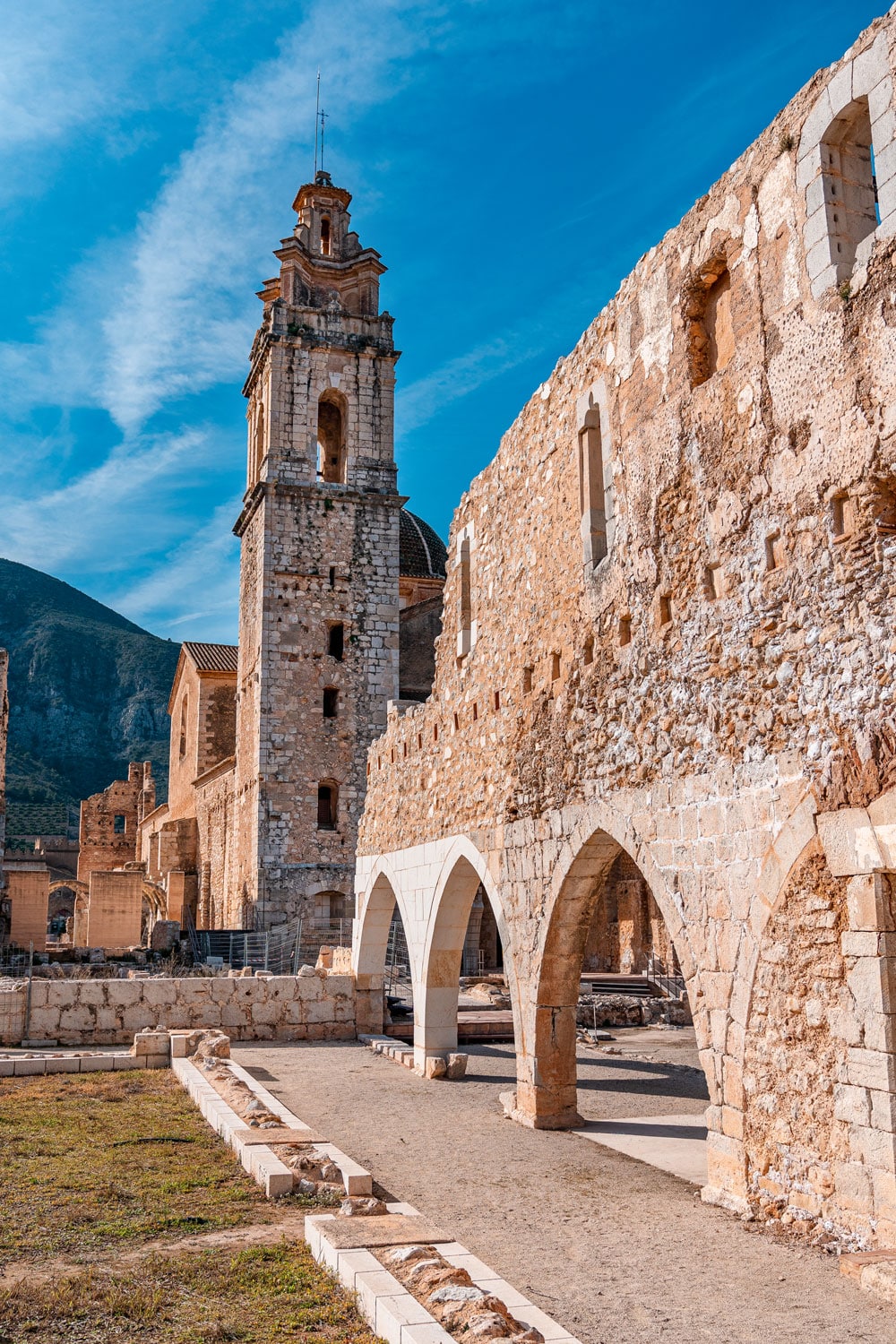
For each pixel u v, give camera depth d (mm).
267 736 43125
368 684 44875
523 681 15367
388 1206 9648
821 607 9016
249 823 44000
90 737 187000
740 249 10391
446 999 19703
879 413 8445
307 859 42656
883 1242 7980
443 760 19125
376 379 47375
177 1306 7363
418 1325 6504
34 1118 13789
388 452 47062
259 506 45625
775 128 9875
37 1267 8211
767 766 9555
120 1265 8234
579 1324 7336
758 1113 9516
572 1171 11914
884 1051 8031
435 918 19359
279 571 44594
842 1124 8469
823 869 8820
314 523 45344
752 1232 9180
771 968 9375
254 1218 9477
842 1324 7164
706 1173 11703
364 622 45281
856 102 8898
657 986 34969
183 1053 18734
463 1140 13641
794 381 9500
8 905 40156
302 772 43312
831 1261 8305
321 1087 17844
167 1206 9812
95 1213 9586
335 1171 10602
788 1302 7582
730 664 10203
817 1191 8742
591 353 13664
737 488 10250
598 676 12945
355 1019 24234
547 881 14148
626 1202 10484
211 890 53344
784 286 9680
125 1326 7012
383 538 46125
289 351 46312
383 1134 13992
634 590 12188
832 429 8961
